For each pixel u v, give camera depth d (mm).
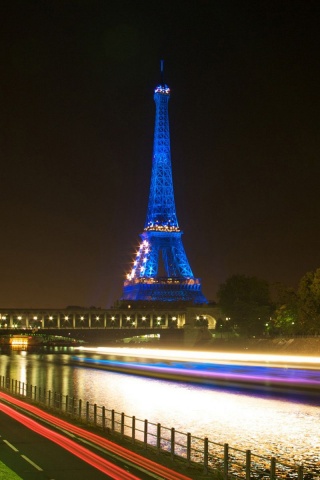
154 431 86812
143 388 146000
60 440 68438
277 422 97250
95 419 79125
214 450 77000
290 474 66562
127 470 54812
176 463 58719
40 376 182000
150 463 58094
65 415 87688
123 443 67312
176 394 133500
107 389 144750
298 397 126250
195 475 54219
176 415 103750
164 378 172250
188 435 58156
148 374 186625
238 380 161250
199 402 120062
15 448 63906
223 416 102875
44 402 102188
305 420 99062
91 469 54750
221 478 53500
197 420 98938
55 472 53562
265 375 172625
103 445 65938
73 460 58375
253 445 80688
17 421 81812
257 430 90750
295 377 166250
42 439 68938
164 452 63844
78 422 81438
